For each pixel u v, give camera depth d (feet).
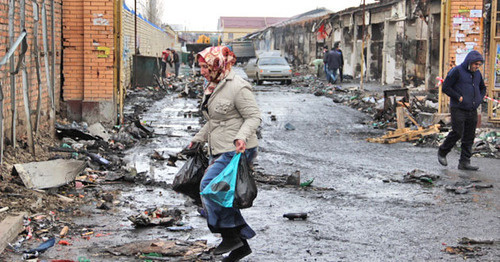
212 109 15.81
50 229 19.35
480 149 37.04
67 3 43.52
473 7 45.70
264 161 34.47
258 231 19.90
